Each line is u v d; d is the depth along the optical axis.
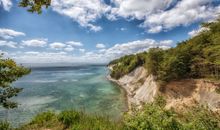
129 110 6.61
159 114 5.78
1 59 7.36
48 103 42.47
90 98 48.72
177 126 5.52
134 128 5.88
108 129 7.17
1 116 31.52
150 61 55.09
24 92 57.06
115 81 88.38
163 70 45.75
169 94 40.75
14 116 31.67
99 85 74.75
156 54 56.88
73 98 48.44
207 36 46.84
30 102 43.19
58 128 8.02
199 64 42.78
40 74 140.62
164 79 44.38
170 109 6.10
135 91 58.94
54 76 119.38
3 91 7.73
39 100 45.62
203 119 5.59
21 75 7.69
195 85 38.16
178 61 44.00
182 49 48.47
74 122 8.24
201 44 46.59
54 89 63.44
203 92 34.19
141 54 85.62
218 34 39.84
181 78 43.78
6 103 7.99
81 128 7.52
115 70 100.25
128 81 77.31
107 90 62.69
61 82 84.56
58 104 41.53
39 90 61.25
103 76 115.62
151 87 48.91
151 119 5.70
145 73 66.62
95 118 8.45
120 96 52.03
